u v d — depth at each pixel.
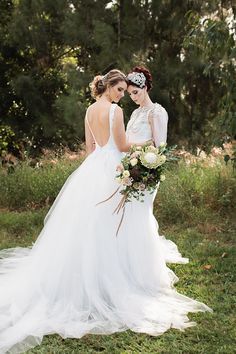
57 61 14.16
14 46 13.66
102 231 3.96
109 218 4.02
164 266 4.33
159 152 3.91
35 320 3.52
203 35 5.84
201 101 12.76
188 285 4.39
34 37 12.62
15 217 6.75
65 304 3.74
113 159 4.11
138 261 4.14
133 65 11.52
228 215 6.67
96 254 3.90
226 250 5.30
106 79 4.13
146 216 4.30
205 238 5.89
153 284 4.18
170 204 6.66
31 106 13.05
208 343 3.30
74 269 3.85
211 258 5.05
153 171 3.87
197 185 7.00
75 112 11.16
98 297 3.78
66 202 4.11
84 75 11.77
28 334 3.33
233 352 3.15
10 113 14.57
